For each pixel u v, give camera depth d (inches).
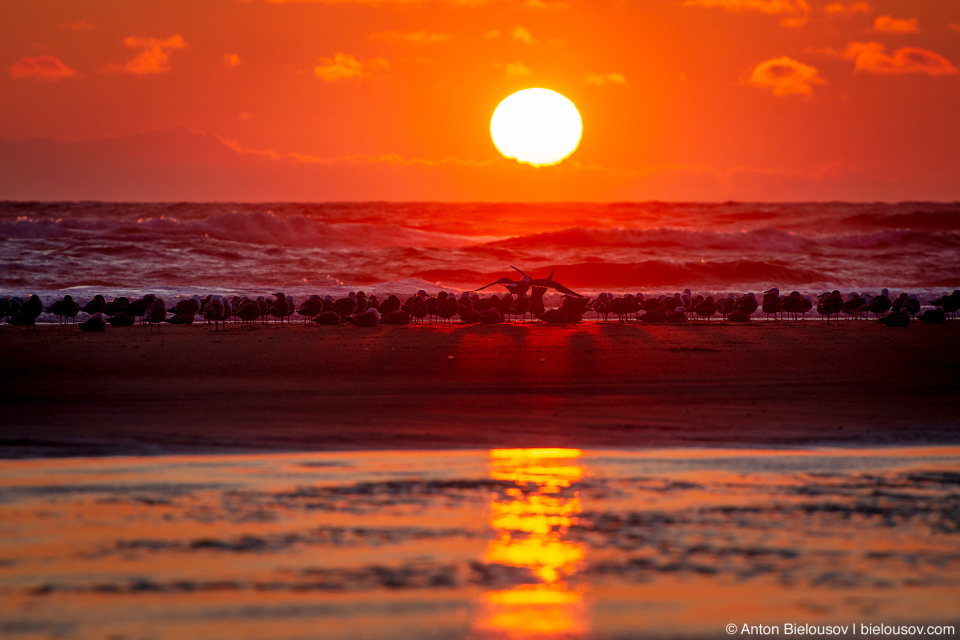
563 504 2101.4
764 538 1872.5
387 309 5831.7
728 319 6186.0
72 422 2898.6
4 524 1920.5
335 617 1486.2
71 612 1497.3
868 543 1846.7
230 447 2642.7
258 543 1820.9
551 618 1488.7
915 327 5516.7
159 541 1824.6
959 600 1573.6
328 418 3006.9
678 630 1460.4
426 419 3011.8
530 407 3208.7
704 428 2933.1
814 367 4015.8
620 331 5201.8
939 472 2410.2
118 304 5649.6
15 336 4648.1
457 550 1792.6
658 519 1995.6
